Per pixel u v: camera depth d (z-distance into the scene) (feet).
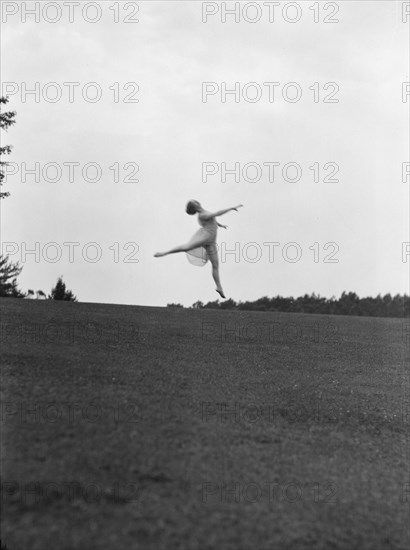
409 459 34.42
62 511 24.36
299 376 45.47
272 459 31.24
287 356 50.90
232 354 48.73
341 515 27.63
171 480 27.53
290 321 67.26
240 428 33.99
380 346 59.11
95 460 27.91
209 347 49.85
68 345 44.11
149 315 59.41
